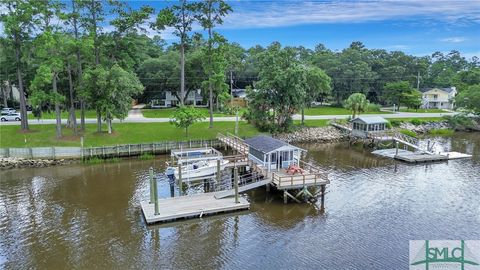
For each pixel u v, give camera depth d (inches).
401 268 904.3
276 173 1422.2
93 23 2009.1
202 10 2213.3
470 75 4584.2
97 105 2041.1
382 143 2294.5
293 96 2340.1
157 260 937.5
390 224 1145.4
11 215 1195.3
